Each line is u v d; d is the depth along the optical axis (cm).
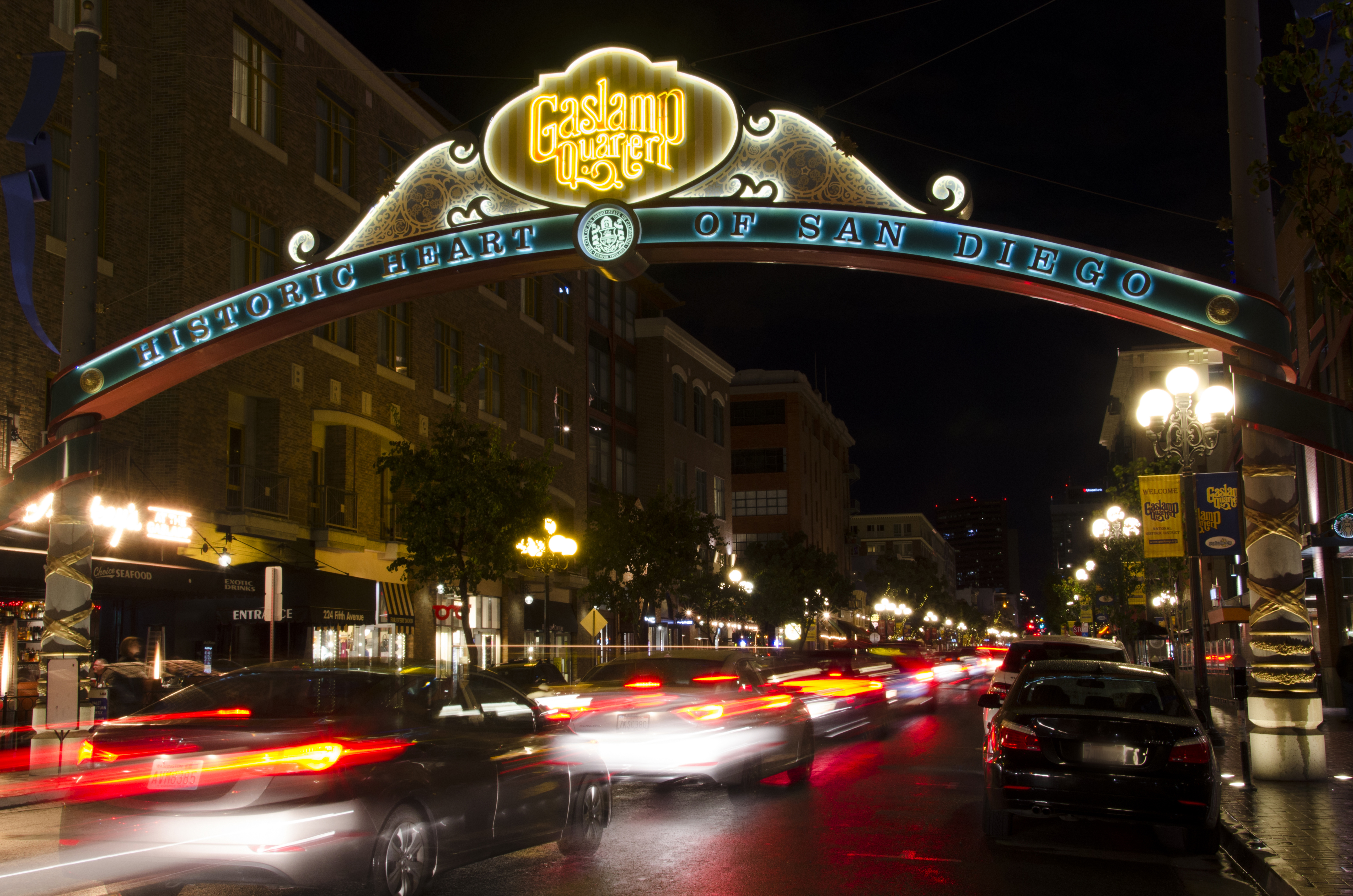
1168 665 2202
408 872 743
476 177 1723
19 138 1694
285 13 3009
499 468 2852
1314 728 1383
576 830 926
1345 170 909
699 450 6581
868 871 881
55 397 1694
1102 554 4122
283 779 686
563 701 1266
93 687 1822
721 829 1070
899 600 12312
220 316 1708
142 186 2566
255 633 2775
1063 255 1515
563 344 4759
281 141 2983
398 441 3284
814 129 1636
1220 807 1062
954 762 1658
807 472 9512
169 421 2534
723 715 1244
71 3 2378
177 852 680
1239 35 1466
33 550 1983
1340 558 3203
